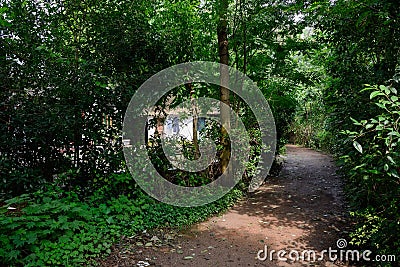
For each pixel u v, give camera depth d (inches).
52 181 197.9
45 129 187.9
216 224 196.1
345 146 166.9
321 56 285.7
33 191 184.4
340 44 202.4
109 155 202.8
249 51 285.1
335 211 217.6
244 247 161.5
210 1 260.1
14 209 161.9
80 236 143.4
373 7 161.2
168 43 237.1
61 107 193.3
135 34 221.9
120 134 213.0
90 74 197.6
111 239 155.8
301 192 275.4
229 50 298.0
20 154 197.9
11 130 193.8
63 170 201.3
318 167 407.5
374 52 184.2
